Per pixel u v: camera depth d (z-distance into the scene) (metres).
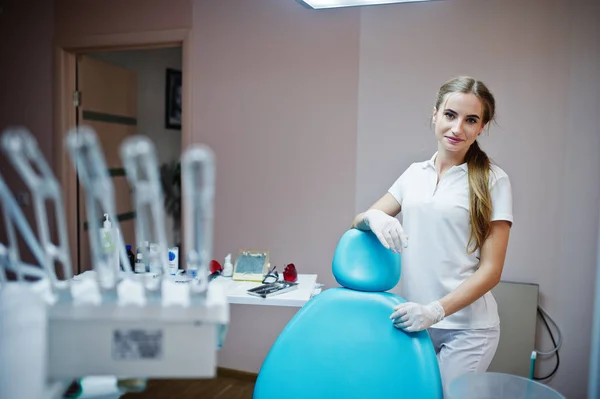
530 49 2.52
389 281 1.57
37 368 0.91
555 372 2.60
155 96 4.22
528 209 2.58
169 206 4.32
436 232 1.86
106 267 1.01
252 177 3.04
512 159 2.58
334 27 2.83
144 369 0.94
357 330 1.52
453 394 1.68
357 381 1.49
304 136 2.93
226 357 3.17
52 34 3.37
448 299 1.65
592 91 2.45
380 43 2.75
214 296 0.97
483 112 1.81
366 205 2.85
